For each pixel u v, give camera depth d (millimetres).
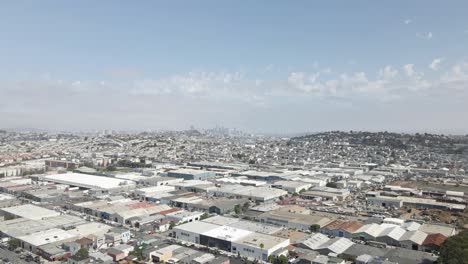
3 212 99312
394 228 85875
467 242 63469
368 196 138000
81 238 76250
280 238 76625
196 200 119188
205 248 75625
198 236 79188
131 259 67250
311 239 77688
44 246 71625
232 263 67438
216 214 105188
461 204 120625
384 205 123125
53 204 113250
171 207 109125
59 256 68375
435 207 117812
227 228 83312
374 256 69375
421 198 128250
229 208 109000
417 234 80812
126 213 97125
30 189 134625
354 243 78125
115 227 85688
